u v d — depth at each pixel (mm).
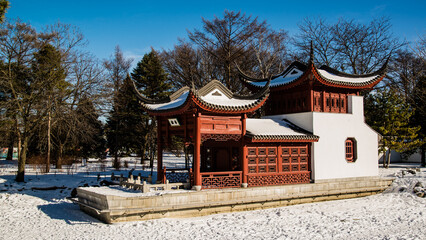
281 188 22016
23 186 27406
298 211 20672
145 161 51781
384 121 38719
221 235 15742
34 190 26609
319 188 23656
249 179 21734
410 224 18250
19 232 16453
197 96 19000
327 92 26422
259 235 15867
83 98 35062
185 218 18562
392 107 38188
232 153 24422
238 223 17750
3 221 18531
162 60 45688
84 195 20203
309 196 23219
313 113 24672
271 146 23000
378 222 18531
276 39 46688
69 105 34875
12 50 29922
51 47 33688
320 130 24875
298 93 26484
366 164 26984
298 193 22656
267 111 29297
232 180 21188
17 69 31391
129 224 17094
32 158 41188
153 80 45594
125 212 17109
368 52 49344
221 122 21016
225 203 19609
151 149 42844
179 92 24234
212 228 16766
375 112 39844
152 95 45969
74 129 33938
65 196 25062
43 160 39094
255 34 43906
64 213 20312
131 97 45625
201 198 19188
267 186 21891
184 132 21359
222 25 42062
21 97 31469
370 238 15719
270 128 24016
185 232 16078
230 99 22656
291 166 23672
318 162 24531
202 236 15555
